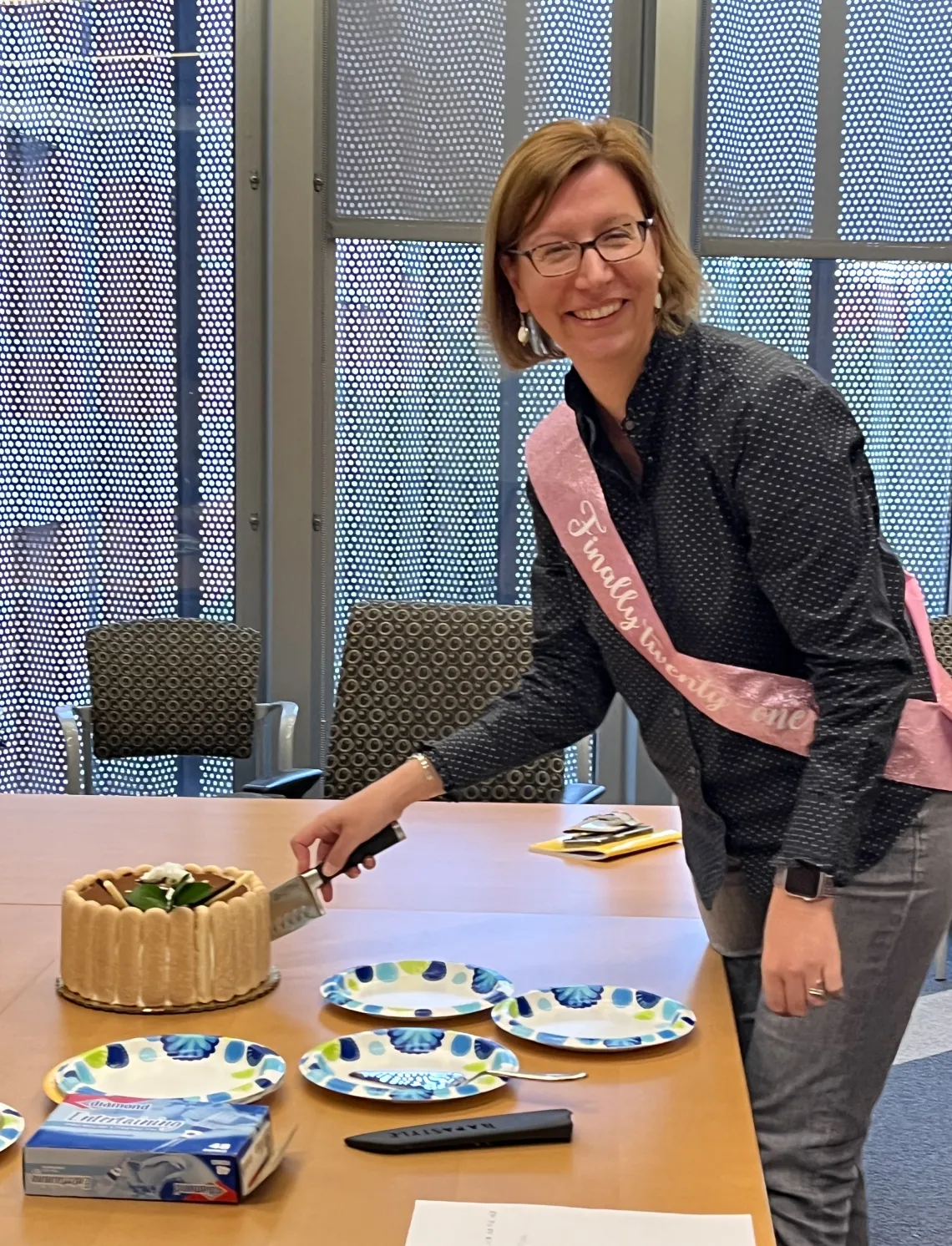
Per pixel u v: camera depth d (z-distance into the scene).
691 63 3.47
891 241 3.59
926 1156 2.62
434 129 3.57
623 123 1.41
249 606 3.82
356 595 3.77
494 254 1.45
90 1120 1.06
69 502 3.77
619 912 1.72
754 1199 1.01
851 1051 1.43
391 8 3.53
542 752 1.66
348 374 3.69
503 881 1.85
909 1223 2.38
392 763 2.63
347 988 1.42
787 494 1.30
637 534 1.46
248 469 3.76
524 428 3.72
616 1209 0.99
